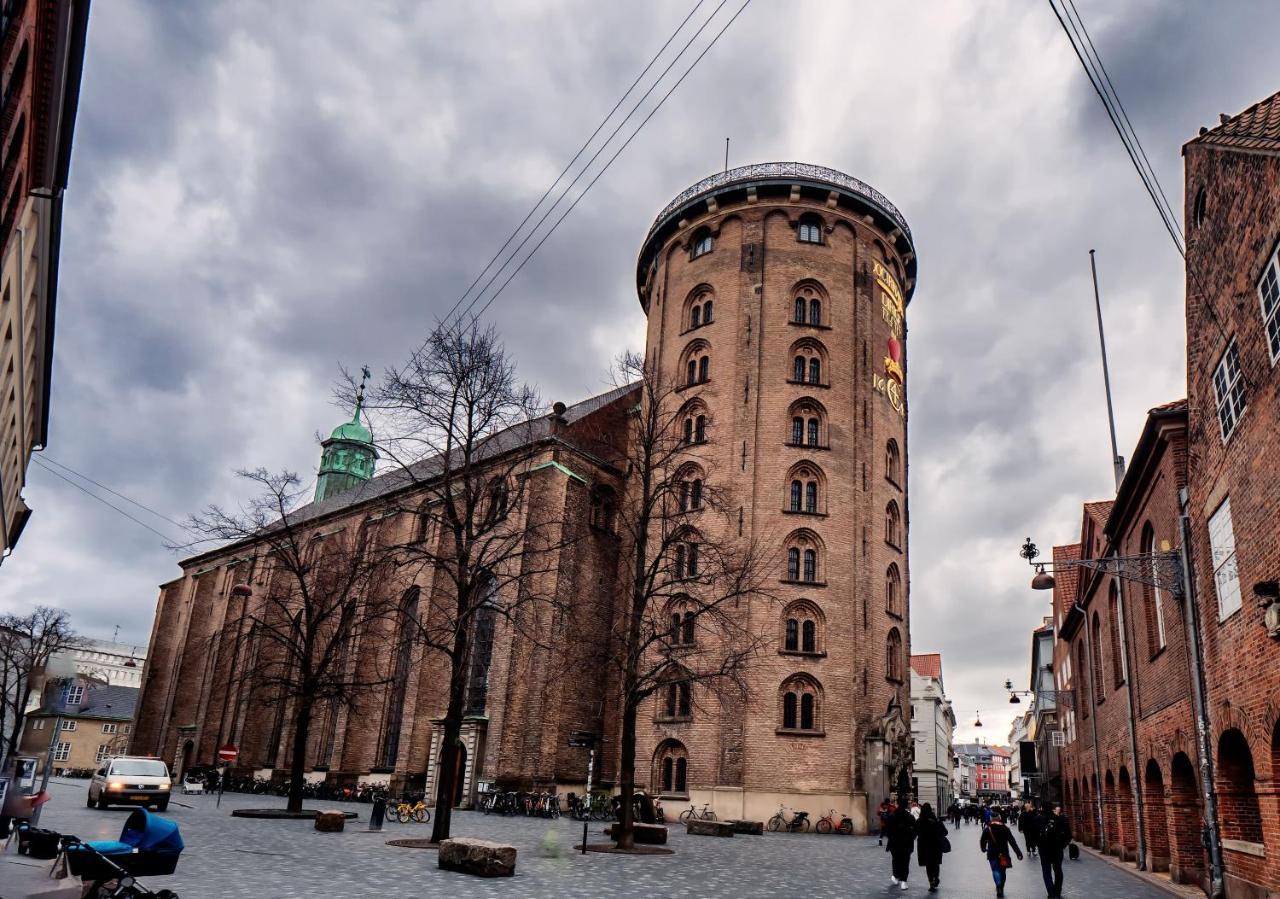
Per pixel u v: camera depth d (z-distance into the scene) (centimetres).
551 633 4297
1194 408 1773
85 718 9975
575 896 1570
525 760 4222
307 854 2002
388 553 3061
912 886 1994
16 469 3156
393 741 5156
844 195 5059
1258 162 1363
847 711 4131
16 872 1177
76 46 1561
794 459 4500
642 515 2981
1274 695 1352
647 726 4303
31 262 2016
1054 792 6444
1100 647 3338
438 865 1906
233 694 6738
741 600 4172
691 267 5197
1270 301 1332
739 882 1900
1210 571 1711
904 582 4781
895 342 5178
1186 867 2127
